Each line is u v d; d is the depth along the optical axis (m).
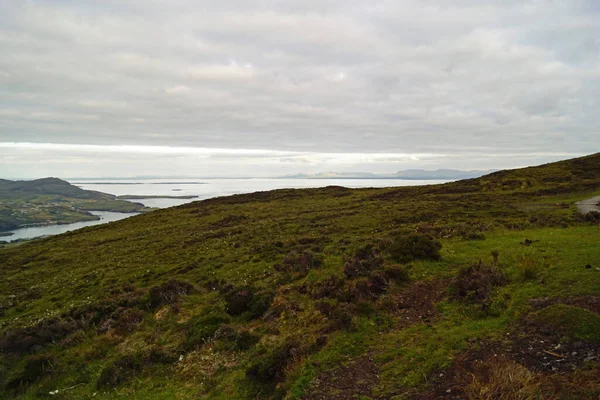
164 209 64.75
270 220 41.16
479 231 23.45
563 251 15.80
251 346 11.93
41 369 12.52
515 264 14.72
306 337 11.31
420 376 8.41
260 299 14.90
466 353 8.96
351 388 8.49
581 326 8.73
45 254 38.22
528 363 8.10
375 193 59.44
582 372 7.34
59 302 21.28
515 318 10.17
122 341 14.12
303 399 8.39
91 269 28.72
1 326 18.34
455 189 53.56
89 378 12.04
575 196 39.97
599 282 11.22
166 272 24.03
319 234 30.02
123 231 46.81
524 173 58.03
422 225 27.56
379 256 17.48
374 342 10.38
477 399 7.11
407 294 13.54
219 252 27.67
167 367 11.81
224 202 66.25
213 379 10.62
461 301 12.14
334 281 14.96
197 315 14.99
